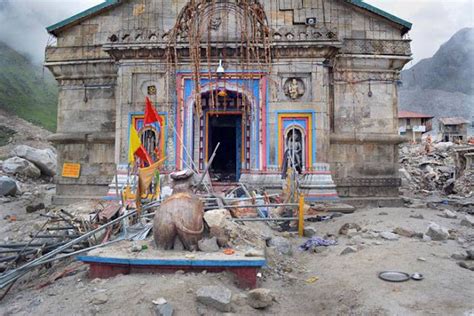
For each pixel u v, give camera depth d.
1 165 26.98
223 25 15.88
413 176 29.44
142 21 17.23
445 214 12.82
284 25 16.72
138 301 5.88
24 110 60.56
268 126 15.68
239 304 6.12
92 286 6.64
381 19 17.16
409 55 16.91
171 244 7.60
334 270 7.70
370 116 16.89
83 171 17.42
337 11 17.05
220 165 22.94
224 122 19.39
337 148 16.77
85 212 13.70
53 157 29.30
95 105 17.59
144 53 15.65
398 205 16.41
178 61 15.73
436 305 5.64
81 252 8.12
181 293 6.12
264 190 14.48
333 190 15.23
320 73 15.69
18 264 9.34
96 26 17.73
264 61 15.69
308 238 10.57
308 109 15.62
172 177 8.15
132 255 7.13
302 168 15.52
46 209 16.52
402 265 7.43
